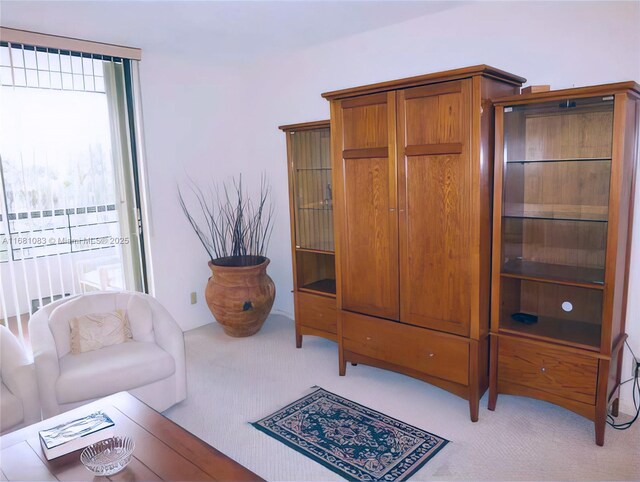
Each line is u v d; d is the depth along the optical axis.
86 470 1.75
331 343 4.04
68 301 3.08
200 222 4.50
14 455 1.86
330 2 2.90
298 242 3.83
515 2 2.89
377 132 2.95
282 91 4.34
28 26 3.18
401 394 3.10
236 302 4.02
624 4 2.51
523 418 2.76
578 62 2.70
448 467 2.35
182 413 2.93
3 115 3.26
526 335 2.66
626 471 2.27
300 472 2.36
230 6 2.89
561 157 2.73
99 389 2.66
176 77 4.23
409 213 2.86
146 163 4.07
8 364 2.52
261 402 3.05
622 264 2.49
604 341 2.40
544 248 2.87
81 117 3.65
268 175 4.62
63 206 3.60
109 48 3.66
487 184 2.65
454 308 2.76
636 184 2.57
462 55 3.15
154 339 3.09
